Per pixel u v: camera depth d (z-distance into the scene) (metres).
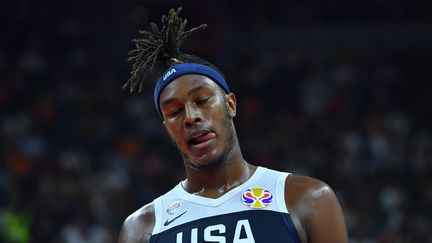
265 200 7.20
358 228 33.50
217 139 7.34
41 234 31.09
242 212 7.14
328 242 7.09
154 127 39.81
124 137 39.09
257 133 40.66
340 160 37.81
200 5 49.62
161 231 7.34
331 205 7.25
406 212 34.97
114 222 32.75
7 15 45.25
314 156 38.25
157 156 37.97
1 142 35.97
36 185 33.91
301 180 7.38
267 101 43.69
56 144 37.84
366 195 35.38
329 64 47.00
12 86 40.56
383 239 32.72
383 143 39.41
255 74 45.25
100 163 36.66
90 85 42.53
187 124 7.26
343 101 43.44
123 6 48.59
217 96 7.42
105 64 45.25
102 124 39.50
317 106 43.16
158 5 49.44
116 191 33.81
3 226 26.95
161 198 7.70
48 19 46.09
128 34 47.69
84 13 47.41
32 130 38.16
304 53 48.84
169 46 7.85
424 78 47.59
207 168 7.44
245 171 7.57
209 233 7.07
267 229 7.00
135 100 41.44
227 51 49.00
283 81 45.09
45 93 40.84
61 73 42.94
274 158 38.41
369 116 42.22
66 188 33.62
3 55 43.19
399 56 49.84
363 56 48.34
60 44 45.16
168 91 7.39
